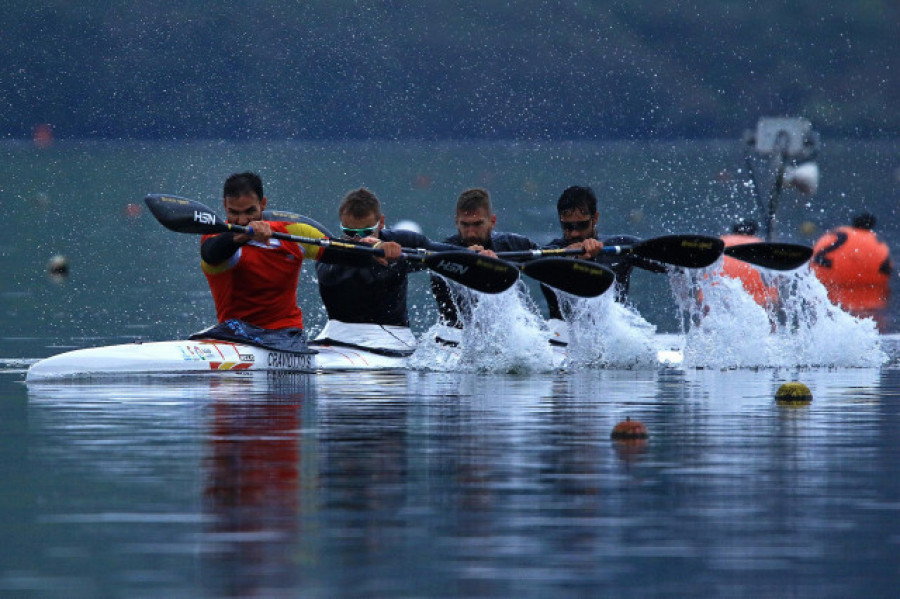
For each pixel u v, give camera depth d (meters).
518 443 21.59
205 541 15.03
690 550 14.74
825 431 23.19
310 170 174.00
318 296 58.81
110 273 70.56
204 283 65.81
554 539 15.18
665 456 20.38
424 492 17.53
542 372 35.41
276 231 34.44
